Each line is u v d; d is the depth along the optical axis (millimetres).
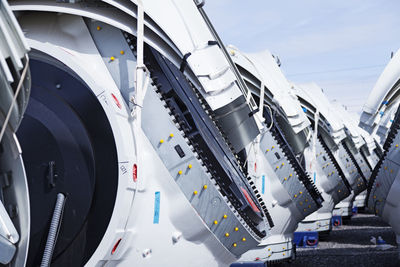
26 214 2469
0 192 2609
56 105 3588
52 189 3539
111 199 3422
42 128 3586
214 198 3904
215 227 3973
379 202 7484
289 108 7020
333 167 10469
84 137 3529
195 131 4027
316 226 10641
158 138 3646
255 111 4941
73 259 3445
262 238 4824
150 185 3588
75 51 3689
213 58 3887
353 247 10164
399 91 8281
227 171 4441
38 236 3496
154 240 3643
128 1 3604
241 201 4500
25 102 2291
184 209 3723
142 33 3518
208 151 4137
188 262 3926
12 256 2488
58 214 3428
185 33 3801
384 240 11055
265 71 7145
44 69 3619
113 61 3689
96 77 3592
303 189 7434
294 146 8055
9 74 2004
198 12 4059
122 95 3666
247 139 5211
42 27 3682
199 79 3824
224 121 4867
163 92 3846
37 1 3520
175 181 3682
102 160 3473
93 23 3725
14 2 3480
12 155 2482
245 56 6930
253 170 6781
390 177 6992
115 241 3340
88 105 3545
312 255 9234
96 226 3428
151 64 3902
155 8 3711
